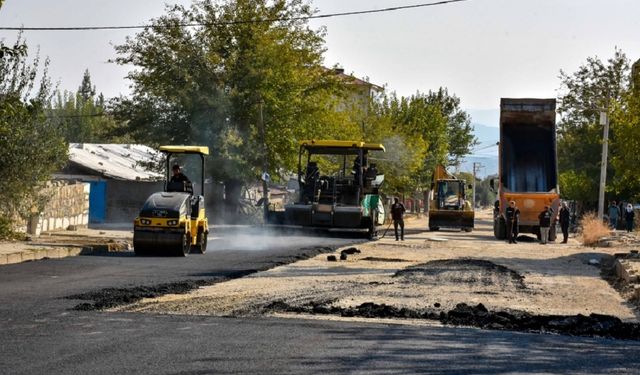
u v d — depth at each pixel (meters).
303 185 46.44
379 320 14.88
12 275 21.28
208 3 61.75
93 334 12.71
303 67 64.25
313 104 64.31
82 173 56.00
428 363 11.05
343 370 10.45
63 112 101.44
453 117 128.88
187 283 20.06
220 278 21.59
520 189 48.62
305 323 14.26
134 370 10.20
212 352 11.45
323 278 22.34
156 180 58.59
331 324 14.23
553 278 24.30
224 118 60.16
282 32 62.91
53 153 32.09
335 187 44.78
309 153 46.72
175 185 30.94
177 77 60.16
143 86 60.41
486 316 15.34
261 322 14.27
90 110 102.31
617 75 66.38
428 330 13.91
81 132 100.44
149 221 28.73
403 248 37.22
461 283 21.72
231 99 60.00
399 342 12.59
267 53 61.03
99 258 27.22
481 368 10.82
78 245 30.17
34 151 31.31
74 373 9.98
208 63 60.88
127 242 33.66
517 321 15.12
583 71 67.12
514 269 27.03
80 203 44.19
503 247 40.38
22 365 10.38
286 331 13.36
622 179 36.22
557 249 39.59
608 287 22.33
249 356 11.23
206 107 59.38
